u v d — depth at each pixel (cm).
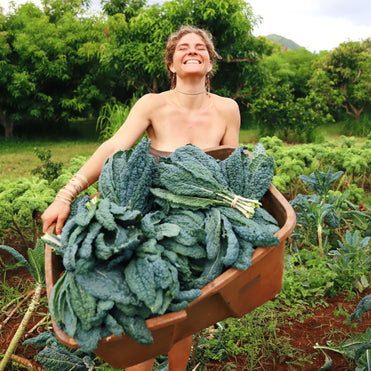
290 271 343
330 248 423
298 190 628
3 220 367
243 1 1056
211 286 135
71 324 122
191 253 138
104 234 132
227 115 231
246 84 1266
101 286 123
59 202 176
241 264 137
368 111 1764
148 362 186
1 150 1133
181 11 1029
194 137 224
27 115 1384
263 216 160
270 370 252
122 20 1073
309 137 1353
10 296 324
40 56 1287
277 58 2302
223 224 146
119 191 154
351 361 256
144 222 133
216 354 253
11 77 1286
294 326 296
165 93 228
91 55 1342
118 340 128
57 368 219
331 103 1795
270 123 1359
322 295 324
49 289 139
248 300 155
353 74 1773
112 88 1538
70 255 124
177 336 149
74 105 1383
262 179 169
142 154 157
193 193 154
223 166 171
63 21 1462
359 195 525
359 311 224
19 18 1380
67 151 1101
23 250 412
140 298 121
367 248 390
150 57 1055
